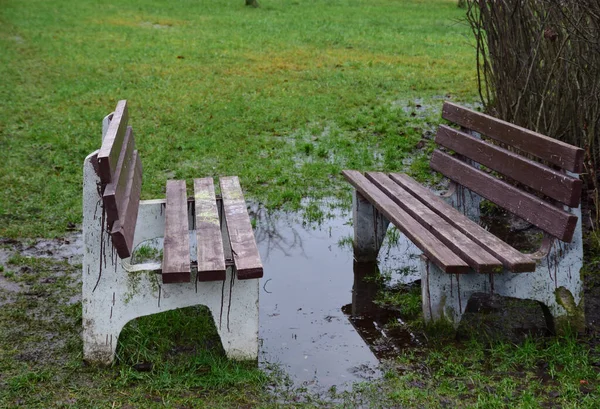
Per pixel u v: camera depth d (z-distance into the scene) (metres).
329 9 22.69
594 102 5.19
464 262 3.62
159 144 7.83
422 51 14.73
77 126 8.65
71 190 6.48
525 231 5.70
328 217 6.00
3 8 20.69
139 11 21.08
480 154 4.56
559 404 3.23
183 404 3.26
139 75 11.88
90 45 14.93
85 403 3.26
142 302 3.53
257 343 3.60
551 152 3.78
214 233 3.88
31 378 3.46
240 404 3.26
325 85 11.01
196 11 21.41
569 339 3.77
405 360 3.65
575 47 5.24
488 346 3.81
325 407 3.24
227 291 3.53
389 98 10.12
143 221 4.48
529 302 4.36
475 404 3.21
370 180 5.13
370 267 5.06
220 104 9.71
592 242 5.26
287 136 8.23
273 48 14.88
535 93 5.56
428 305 3.81
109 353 3.57
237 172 7.00
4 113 9.22
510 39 5.76
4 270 4.82
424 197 4.64
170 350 3.74
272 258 5.20
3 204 6.06
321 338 3.97
